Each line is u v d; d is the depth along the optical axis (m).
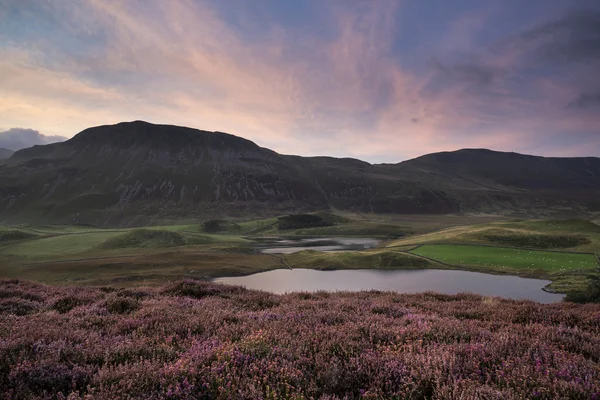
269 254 142.50
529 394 4.07
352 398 4.29
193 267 106.69
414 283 82.94
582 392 3.99
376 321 7.79
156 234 184.50
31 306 10.50
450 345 5.61
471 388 4.10
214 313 8.55
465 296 13.36
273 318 8.30
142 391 4.21
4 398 4.12
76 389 4.50
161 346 5.93
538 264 98.25
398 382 4.57
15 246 158.50
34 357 5.21
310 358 5.23
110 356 5.42
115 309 9.68
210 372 4.63
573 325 8.22
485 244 135.25
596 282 61.56
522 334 6.88
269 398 4.10
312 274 98.00
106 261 116.00
